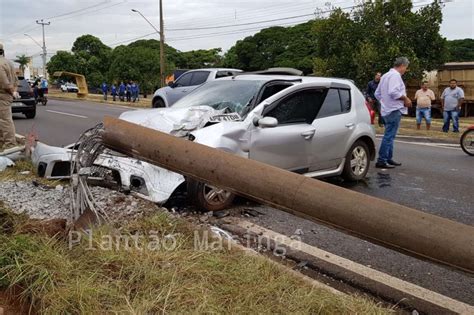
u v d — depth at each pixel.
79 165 4.15
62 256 3.26
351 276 3.89
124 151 3.94
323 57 23.77
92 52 84.31
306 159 6.36
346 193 2.77
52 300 2.81
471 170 8.57
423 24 22.78
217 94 6.53
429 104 15.47
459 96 14.87
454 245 2.41
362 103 7.36
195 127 5.55
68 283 2.96
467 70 27.45
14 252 3.20
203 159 3.32
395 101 8.41
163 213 4.33
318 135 6.45
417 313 3.33
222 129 5.47
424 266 4.14
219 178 3.27
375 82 15.35
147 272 3.10
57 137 11.75
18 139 9.60
